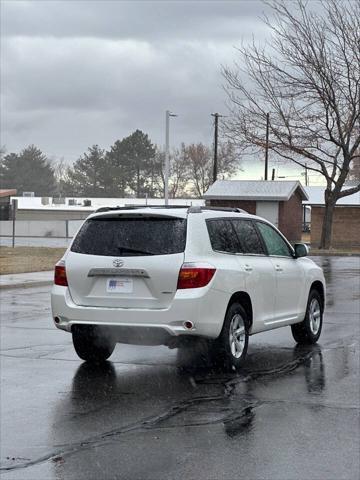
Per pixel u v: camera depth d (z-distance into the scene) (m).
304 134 30.56
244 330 7.56
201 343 7.16
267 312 8.03
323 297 9.37
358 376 7.18
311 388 6.67
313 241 37.66
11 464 4.68
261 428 5.40
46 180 96.25
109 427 5.46
